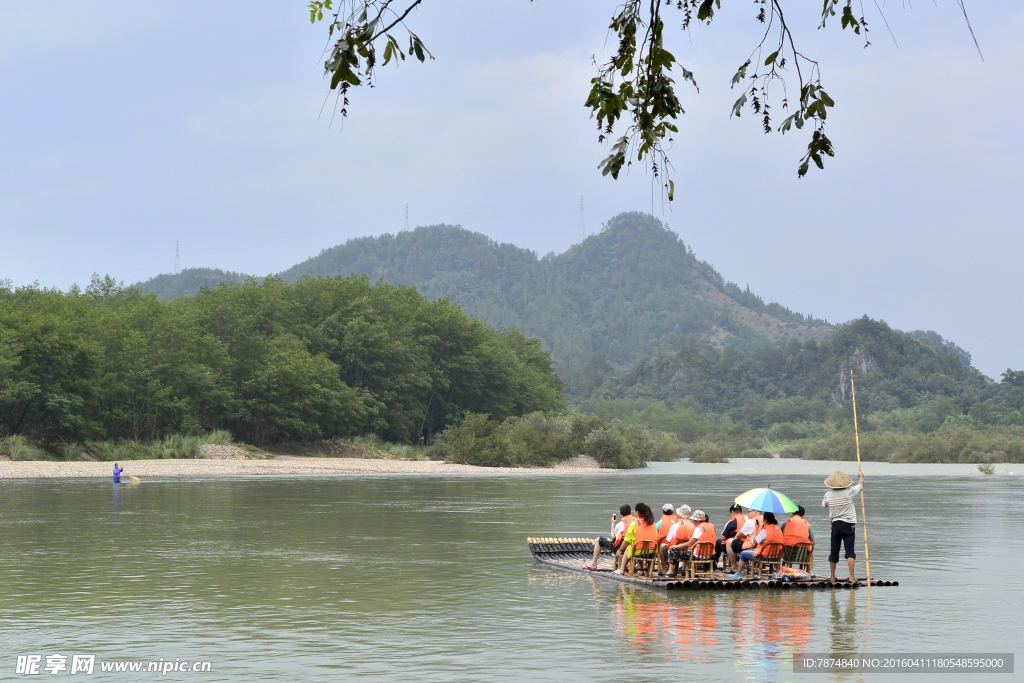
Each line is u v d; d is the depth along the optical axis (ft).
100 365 225.56
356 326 313.32
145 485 149.07
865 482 183.21
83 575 53.31
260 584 50.34
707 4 18.95
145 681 29.81
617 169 19.88
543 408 391.65
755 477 200.13
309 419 273.95
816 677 30.37
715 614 41.91
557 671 30.99
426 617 40.98
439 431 351.25
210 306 285.02
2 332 205.36
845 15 18.62
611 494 134.51
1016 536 79.00
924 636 37.01
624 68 19.67
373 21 17.16
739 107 19.35
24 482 155.74
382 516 95.25
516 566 58.34
